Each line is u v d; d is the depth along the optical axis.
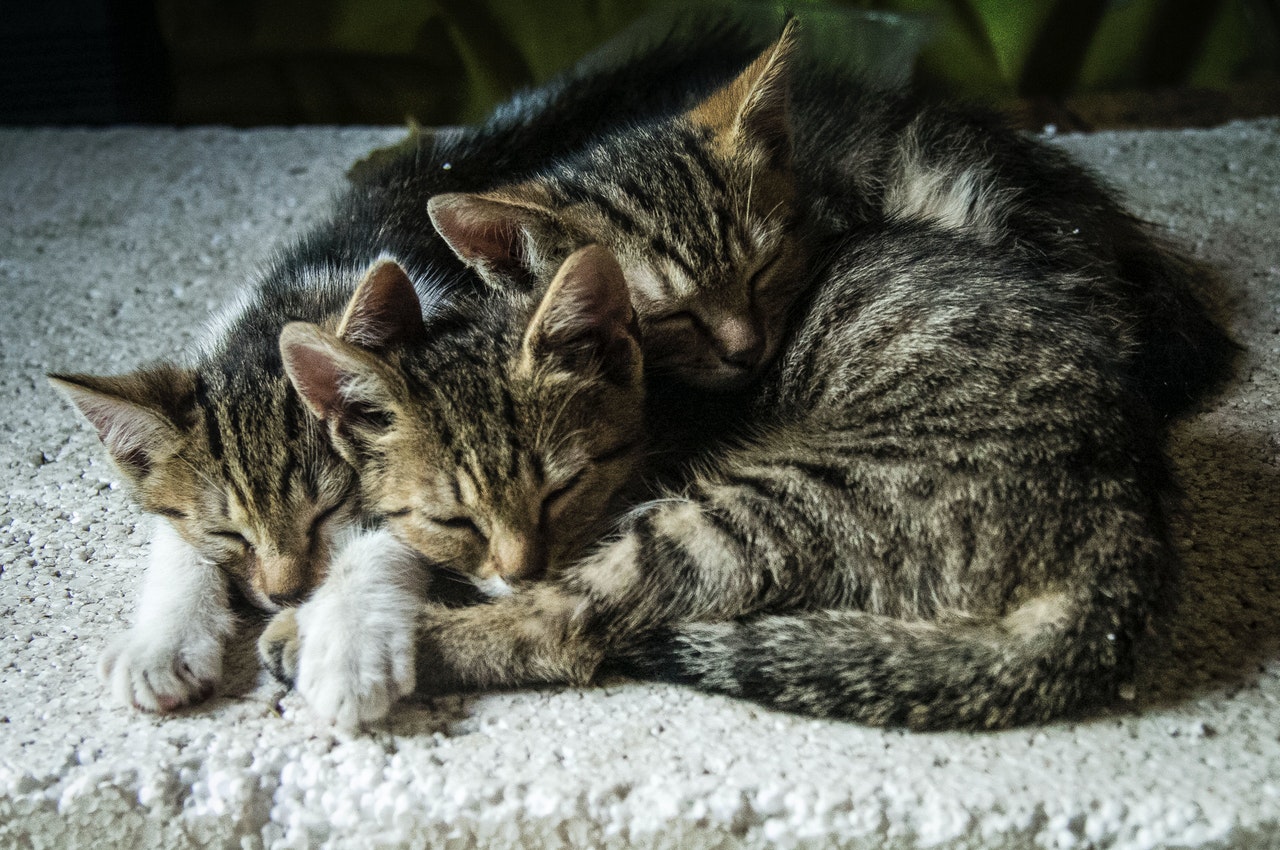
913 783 0.63
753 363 0.74
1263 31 1.27
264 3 1.23
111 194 1.01
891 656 0.66
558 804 0.64
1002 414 0.69
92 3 1.21
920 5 1.23
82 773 0.65
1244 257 0.87
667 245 0.75
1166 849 0.62
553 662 0.68
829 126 0.81
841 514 0.68
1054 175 0.81
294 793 0.65
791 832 0.63
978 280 0.72
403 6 1.25
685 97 0.86
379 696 0.66
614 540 0.69
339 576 0.69
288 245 0.82
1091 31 1.27
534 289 0.73
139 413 0.70
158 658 0.67
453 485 0.69
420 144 0.88
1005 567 0.67
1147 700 0.66
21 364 0.85
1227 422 0.77
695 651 0.67
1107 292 0.77
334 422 0.70
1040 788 0.63
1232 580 0.70
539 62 1.26
